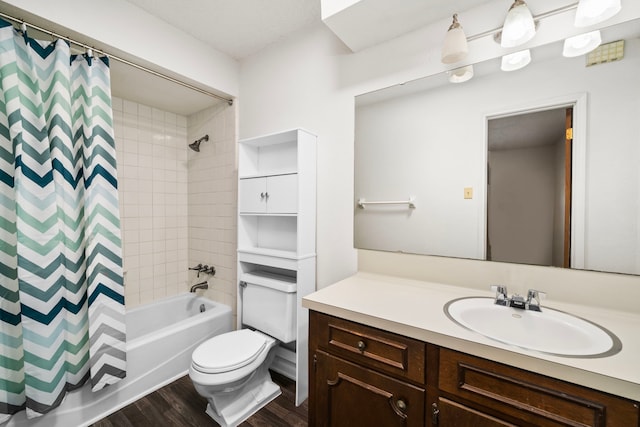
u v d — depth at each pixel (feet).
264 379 5.97
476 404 2.72
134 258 7.95
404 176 4.91
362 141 5.36
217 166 8.18
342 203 5.66
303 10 5.67
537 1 3.79
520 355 2.47
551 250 3.75
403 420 3.14
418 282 4.76
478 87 4.23
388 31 4.80
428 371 2.99
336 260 5.78
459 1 4.07
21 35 4.55
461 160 4.38
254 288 6.37
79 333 5.07
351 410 3.59
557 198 3.70
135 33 5.55
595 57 3.47
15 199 4.50
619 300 3.38
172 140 8.83
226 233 7.96
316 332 3.94
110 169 5.36
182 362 6.54
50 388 4.56
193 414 5.25
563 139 3.66
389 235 5.08
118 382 5.46
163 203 8.62
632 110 3.29
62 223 4.87
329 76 5.82
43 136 4.66
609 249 3.42
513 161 3.99
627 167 3.31
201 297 8.62
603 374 2.15
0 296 4.44
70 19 4.72
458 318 3.30
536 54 3.82
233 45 6.92
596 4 3.23
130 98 7.67
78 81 5.18
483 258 4.22
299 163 5.55
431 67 4.63
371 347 3.39
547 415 2.37
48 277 4.61
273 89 6.82
